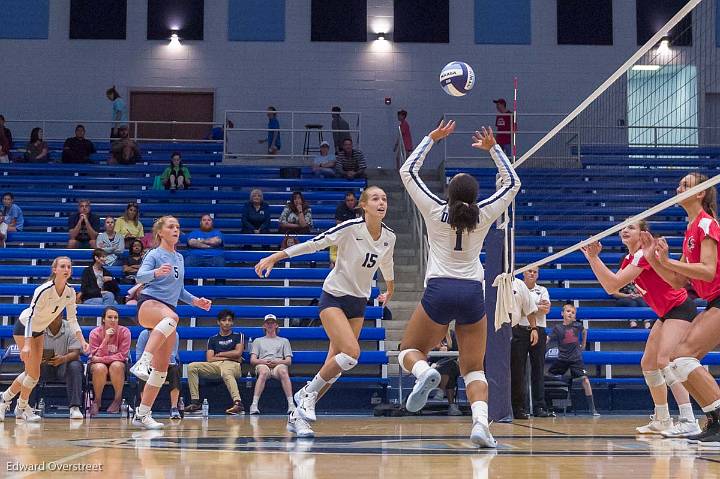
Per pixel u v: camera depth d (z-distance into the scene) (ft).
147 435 22.15
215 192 57.98
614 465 14.33
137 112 72.43
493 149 17.60
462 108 72.95
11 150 66.28
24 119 71.20
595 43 73.77
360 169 63.31
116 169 62.34
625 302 45.52
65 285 27.89
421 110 72.95
